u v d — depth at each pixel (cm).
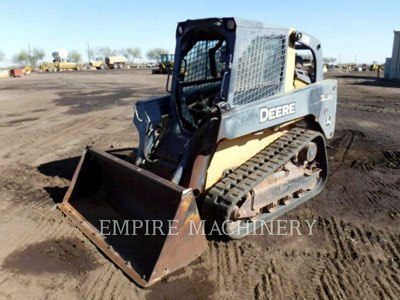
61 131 1084
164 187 386
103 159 500
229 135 419
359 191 596
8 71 4519
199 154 425
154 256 393
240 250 427
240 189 428
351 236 458
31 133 1063
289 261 407
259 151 509
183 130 499
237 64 436
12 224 492
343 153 802
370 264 399
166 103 555
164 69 4381
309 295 352
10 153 849
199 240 397
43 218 506
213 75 523
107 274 384
